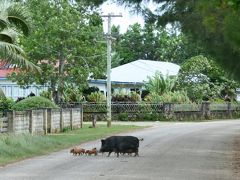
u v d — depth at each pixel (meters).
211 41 23.36
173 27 23.33
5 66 22.52
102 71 41.28
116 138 17.67
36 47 38.75
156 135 28.00
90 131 30.95
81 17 39.25
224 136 27.91
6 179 12.39
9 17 20.44
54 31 38.38
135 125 38.22
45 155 18.20
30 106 28.83
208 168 14.67
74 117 33.25
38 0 38.66
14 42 20.42
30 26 21.02
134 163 15.67
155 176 12.93
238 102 58.91
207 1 12.68
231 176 13.15
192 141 24.30
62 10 38.91
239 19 12.81
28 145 19.22
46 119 28.00
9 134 20.55
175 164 15.49
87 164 15.42
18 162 16.06
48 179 12.36
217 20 13.52
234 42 13.38
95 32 39.59
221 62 25.55
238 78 26.75
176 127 36.12
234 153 19.06
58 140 22.89
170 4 21.78
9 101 27.12
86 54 39.88
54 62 39.88
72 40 38.88
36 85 42.94
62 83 40.41
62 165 15.20
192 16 21.53
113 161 16.19
